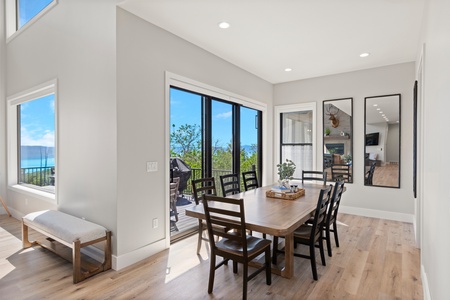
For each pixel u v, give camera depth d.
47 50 3.77
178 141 3.58
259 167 5.45
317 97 5.26
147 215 3.00
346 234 3.76
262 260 2.82
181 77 3.44
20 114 4.91
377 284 2.40
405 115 4.39
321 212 2.55
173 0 2.59
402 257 2.98
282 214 2.35
